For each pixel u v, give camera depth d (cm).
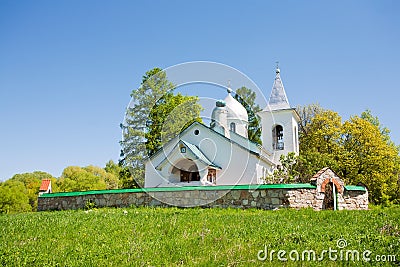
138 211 1409
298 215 1211
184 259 700
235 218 1127
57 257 712
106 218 1140
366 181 3198
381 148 3275
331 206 1473
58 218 1184
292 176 2078
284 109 3095
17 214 1570
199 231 916
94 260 693
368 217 1110
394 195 3281
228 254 719
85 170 5506
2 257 704
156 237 859
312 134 3622
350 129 3378
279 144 3086
